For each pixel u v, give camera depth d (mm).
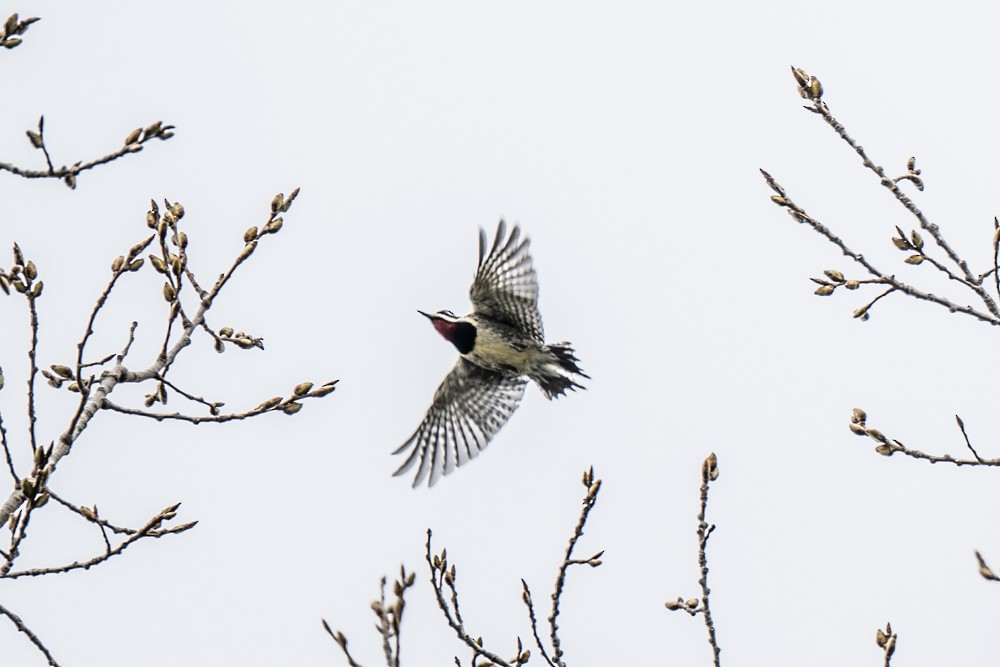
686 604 12992
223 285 13344
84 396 12227
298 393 13344
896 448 13250
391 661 9836
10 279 11938
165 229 13188
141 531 12547
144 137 12930
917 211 13516
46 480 11719
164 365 13109
